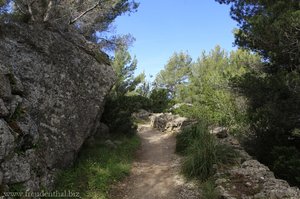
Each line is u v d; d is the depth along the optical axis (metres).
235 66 22.88
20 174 6.45
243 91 12.88
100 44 17.41
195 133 12.48
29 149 7.18
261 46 12.39
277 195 7.21
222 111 16.28
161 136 16.84
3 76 6.98
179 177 9.33
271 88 11.79
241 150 11.20
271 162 11.37
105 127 13.95
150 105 28.92
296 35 10.77
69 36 10.59
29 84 8.58
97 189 8.22
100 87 10.30
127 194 8.41
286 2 11.52
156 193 8.47
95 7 15.93
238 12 14.20
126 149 12.42
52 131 8.59
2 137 6.04
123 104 16.30
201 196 8.05
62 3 14.32
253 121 12.87
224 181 8.30
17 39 8.99
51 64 9.35
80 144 9.29
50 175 7.91
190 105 23.83
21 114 7.14
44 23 10.27
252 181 8.16
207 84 20.42
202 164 9.19
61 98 9.15
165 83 49.12
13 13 14.17
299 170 9.27
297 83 10.48
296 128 11.27
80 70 10.02
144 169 10.41
